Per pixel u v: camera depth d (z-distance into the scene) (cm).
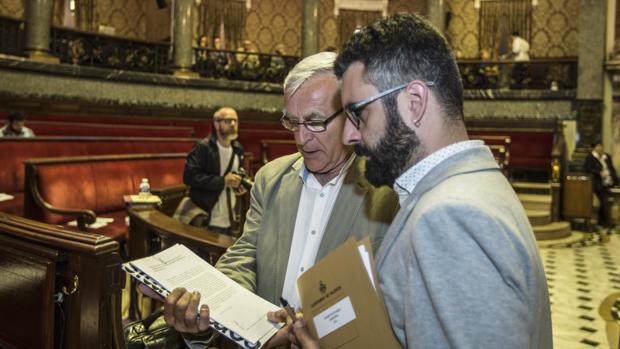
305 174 184
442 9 1331
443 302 94
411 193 112
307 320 129
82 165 534
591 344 434
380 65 111
